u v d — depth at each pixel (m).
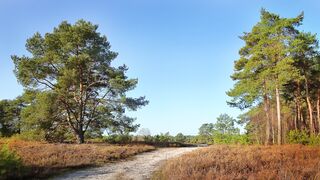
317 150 26.69
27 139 38.41
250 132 56.66
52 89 41.03
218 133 53.44
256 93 41.53
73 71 39.12
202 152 27.44
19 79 40.31
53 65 41.56
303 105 52.06
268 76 39.69
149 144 44.22
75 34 40.53
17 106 55.75
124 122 42.44
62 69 40.56
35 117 38.03
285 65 36.91
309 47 41.38
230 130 83.81
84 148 29.58
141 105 42.69
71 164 21.53
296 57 41.12
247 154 24.03
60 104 40.25
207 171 16.61
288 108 51.31
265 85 41.50
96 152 27.41
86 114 42.69
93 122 43.06
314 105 52.34
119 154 27.67
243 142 46.12
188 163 19.61
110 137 44.38
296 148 28.77
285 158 21.72
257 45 40.25
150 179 16.97
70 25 43.47
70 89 41.84
